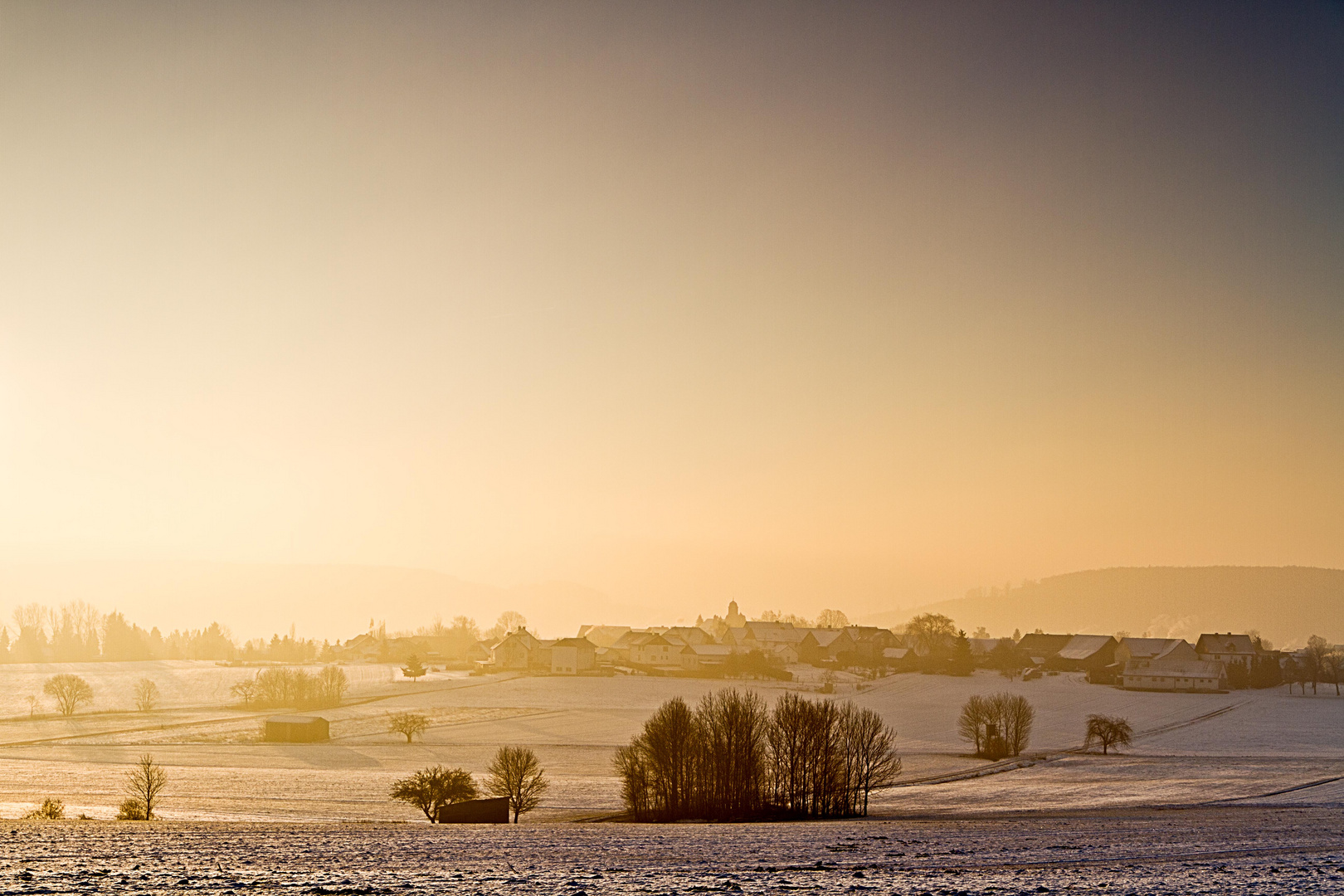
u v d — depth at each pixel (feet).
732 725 296.71
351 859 115.14
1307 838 167.63
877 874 108.47
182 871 97.30
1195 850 142.72
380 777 390.83
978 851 139.44
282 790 351.67
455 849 133.28
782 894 88.43
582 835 166.61
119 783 369.71
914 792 342.03
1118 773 391.86
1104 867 118.21
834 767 294.25
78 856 110.11
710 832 185.26
